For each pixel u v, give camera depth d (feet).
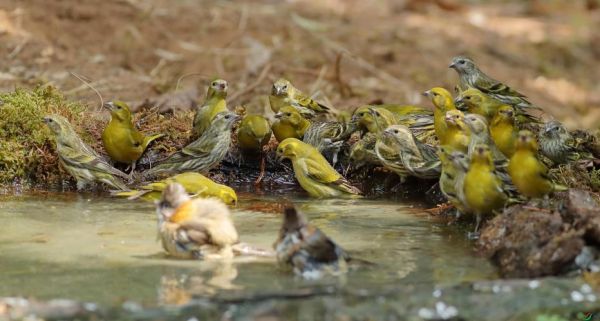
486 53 96.48
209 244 35.63
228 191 44.96
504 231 37.04
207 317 29.48
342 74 81.87
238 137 51.44
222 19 89.35
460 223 42.09
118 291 31.78
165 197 36.14
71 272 33.91
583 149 50.26
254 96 70.90
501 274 34.71
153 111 57.62
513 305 31.24
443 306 30.76
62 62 73.92
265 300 30.45
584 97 88.94
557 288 32.07
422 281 33.27
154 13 86.79
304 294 30.76
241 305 30.22
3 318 28.96
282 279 33.09
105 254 36.24
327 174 47.73
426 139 52.49
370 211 44.60
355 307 30.35
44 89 55.26
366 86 79.56
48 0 82.53
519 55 97.25
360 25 97.14
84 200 46.09
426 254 36.91
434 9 108.17
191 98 63.87
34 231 39.73
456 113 45.93
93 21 82.02
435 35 98.22
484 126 44.27
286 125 52.11
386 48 90.48
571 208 36.22
